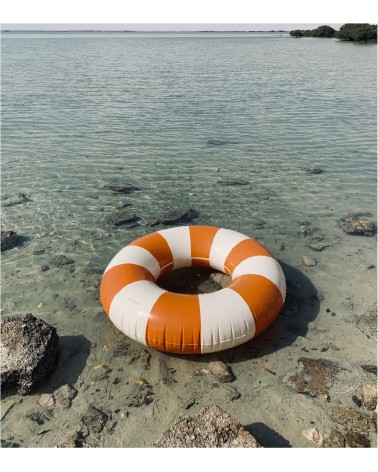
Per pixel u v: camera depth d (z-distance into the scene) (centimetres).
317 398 327
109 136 1008
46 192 701
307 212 638
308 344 383
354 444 291
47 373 343
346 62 2648
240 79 1969
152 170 798
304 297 448
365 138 1009
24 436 301
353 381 342
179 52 3744
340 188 721
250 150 916
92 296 454
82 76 2033
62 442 294
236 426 280
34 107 1312
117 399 329
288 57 3094
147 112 1259
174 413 317
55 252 536
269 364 360
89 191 706
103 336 396
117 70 2302
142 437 299
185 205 660
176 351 343
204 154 888
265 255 414
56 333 367
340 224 600
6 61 2811
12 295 455
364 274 488
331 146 947
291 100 1477
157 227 597
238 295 357
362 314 423
